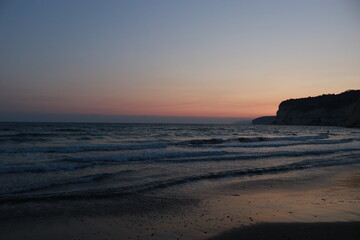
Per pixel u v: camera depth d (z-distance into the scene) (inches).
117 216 257.4
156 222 242.1
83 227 230.4
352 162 647.8
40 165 470.3
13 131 1510.8
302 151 819.4
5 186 343.6
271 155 717.3
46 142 970.7
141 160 595.8
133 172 459.5
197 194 341.7
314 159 673.0
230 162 596.4
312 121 5413.4
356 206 291.4
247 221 240.7
